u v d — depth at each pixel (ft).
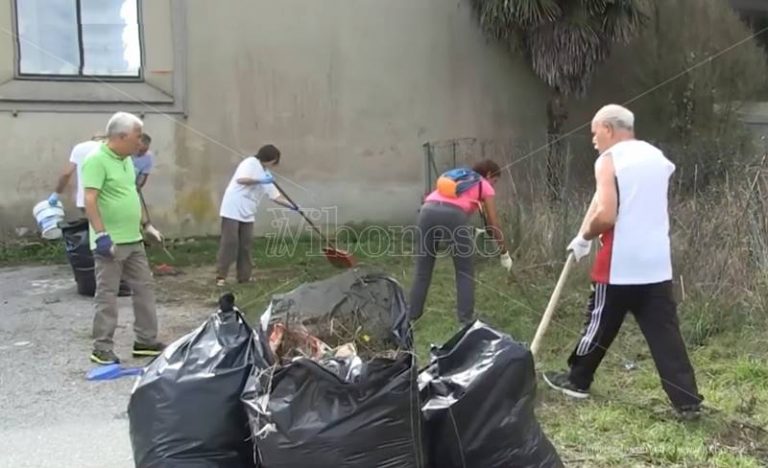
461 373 10.75
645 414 14.73
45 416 14.93
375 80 40.24
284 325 11.45
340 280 12.57
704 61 42.83
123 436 13.94
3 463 12.76
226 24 37.58
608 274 14.69
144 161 30.30
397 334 11.92
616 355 18.20
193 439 10.02
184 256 33.50
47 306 24.57
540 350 18.61
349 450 9.36
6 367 18.11
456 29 41.24
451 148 41.22
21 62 35.06
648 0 40.98
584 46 37.55
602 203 14.29
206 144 37.73
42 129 35.12
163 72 36.76
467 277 20.49
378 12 40.01
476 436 10.32
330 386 9.50
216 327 10.98
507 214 28.50
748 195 22.35
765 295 20.35
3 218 34.78
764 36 44.62
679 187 26.89
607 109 14.96
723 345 18.81
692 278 21.18
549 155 37.91
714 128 41.91
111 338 18.25
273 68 38.52
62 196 34.78
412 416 9.72
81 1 35.63
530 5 36.76
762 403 15.20
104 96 35.94
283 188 39.22
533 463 10.54
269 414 9.49
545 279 25.22
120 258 18.13
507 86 42.27
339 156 39.99
